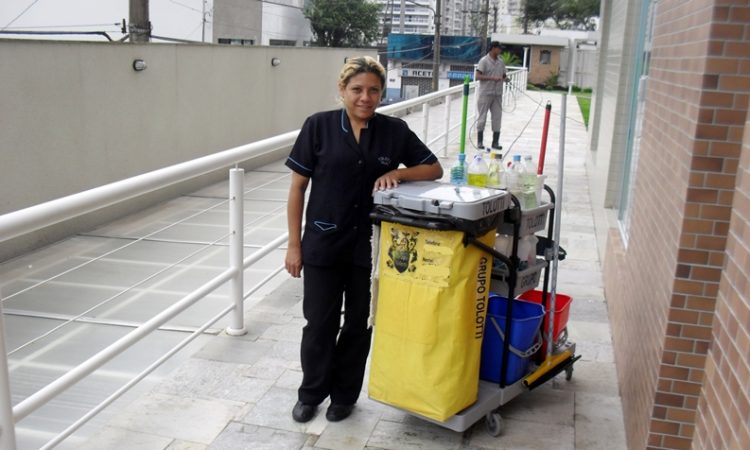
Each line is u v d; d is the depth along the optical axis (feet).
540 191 10.86
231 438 10.23
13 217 7.88
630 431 10.11
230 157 12.57
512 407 11.23
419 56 158.61
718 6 7.59
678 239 8.12
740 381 6.14
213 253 23.82
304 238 10.12
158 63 33.99
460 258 9.14
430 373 9.48
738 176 7.14
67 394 13.35
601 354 13.29
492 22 217.56
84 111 29.35
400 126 10.07
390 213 9.32
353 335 10.52
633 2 19.99
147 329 10.52
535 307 11.15
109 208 28.68
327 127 9.75
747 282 6.30
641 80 16.76
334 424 10.64
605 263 17.57
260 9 94.99
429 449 10.02
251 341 13.53
